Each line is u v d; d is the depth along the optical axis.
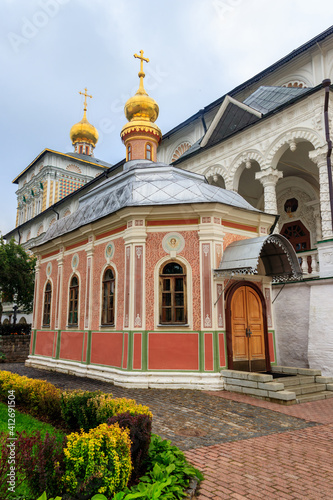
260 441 6.07
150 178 13.38
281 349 13.12
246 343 11.16
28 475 3.88
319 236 19.28
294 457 5.39
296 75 18.92
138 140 17.42
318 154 14.23
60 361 14.39
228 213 11.30
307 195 20.14
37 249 17.39
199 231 11.02
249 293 11.62
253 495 4.28
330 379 10.44
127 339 10.86
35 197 41.62
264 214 12.14
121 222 11.88
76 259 14.51
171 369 10.48
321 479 4.69
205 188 12.25
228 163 18.11
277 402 8.74
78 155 41.22
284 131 15.71
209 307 10.57
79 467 3.92
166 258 11.13
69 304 14.60
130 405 5.64
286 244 10.79
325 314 11.75
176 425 6.90
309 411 8.06
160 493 3.79
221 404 8.53
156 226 11.34
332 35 16.91
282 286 12.76
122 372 10.73
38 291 17.45
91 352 12.72
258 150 16.73
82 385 10.90
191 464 5.07
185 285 10.94
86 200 16.94
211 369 10.24
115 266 12.06
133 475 4.41
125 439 4.22
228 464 5.11
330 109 14.37
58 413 6.91
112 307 12.09
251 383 9.38
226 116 18.55
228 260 10.48
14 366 16.78
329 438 6.25
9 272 23.95
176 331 10.70
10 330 24.58
